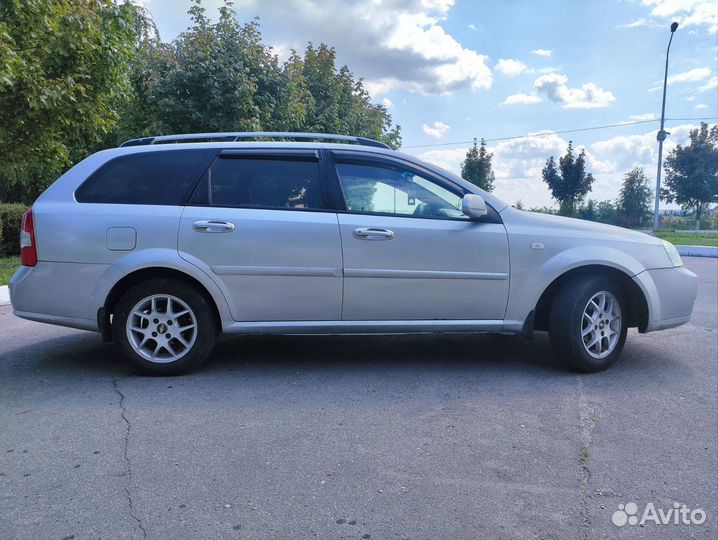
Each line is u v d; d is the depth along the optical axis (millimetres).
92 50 8367
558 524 2348
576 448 3021
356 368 4410
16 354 4848
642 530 2311
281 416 3439
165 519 2367
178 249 4047
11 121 8305
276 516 2393
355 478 2699
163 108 11445
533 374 4273
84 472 2750
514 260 4242
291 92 13234
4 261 11555
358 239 4137
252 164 4270
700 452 2982
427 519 2373
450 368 4418
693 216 43562
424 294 4215
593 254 4238
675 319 4492
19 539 2227
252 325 4164
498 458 2904
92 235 4035
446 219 4277
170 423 3328
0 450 2982
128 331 4105
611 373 4312
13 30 7785
